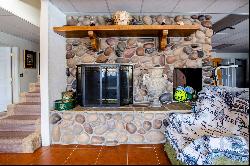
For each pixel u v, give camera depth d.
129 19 3.98
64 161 3.00
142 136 3.71
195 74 4.43
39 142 3.61
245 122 3.03
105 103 3.97
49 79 3.71
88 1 3.61
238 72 12.76
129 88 4.30
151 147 3.54
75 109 3.80
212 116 3.29
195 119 3.34
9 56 7.00
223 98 3.39
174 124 3.31
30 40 7.79
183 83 4.42
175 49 4.41
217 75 4.48
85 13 4.25
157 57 4.41
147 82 4.04
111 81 3.96
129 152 3.33
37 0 5.40
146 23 4.35
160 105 4.02
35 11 5.34
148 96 4.37
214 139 2.57
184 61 4.42
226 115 3.23
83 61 4.41
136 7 3.89
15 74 7.07
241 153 2.51
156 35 4.29
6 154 3.29
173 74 4.42
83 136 3.73
